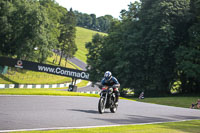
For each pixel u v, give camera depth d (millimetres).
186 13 60781
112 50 70062
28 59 86812
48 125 9250
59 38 121812
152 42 58906
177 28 63031
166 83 65812
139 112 17344
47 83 87875
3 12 85750
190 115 19125
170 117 16281
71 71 64438
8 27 84125
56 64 122125
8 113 11430
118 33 69562
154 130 9445
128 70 61688
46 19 87438
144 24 65125
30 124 9141
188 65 57156
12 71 86812
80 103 19359
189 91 69125
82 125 9852
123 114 15102
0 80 74938
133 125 10594
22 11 85312
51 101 18703
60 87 89750
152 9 62125
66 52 123000
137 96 68000
